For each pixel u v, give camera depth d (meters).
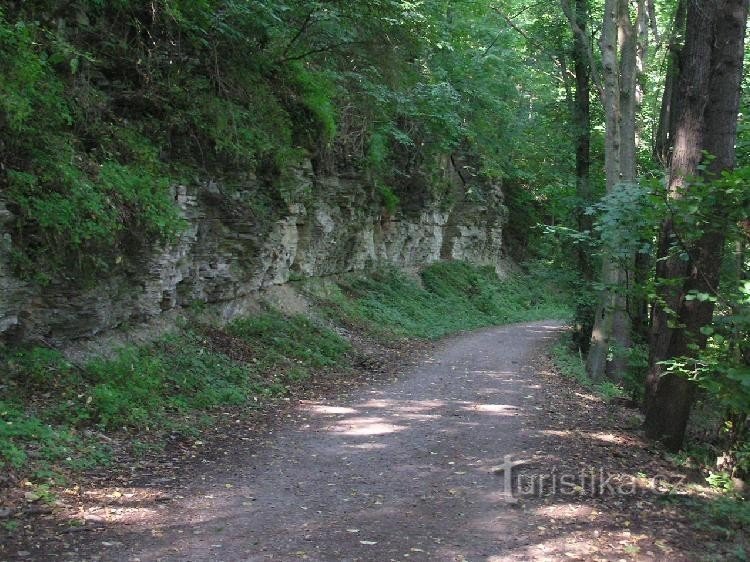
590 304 19.06
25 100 7.27
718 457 8.83
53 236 7.93
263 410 10.11
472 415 10.45
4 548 4.71
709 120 8.61
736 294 7.08
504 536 5.41
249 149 12.58
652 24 21.91
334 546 5.12
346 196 19.81
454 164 33.44
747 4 8.53
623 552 5.10
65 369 8.27
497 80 30.94
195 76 11.72
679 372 7.72
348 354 15.71
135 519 5.51
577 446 8.62
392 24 15.93
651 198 7.12
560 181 24.92
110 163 9.20
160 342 10.72
